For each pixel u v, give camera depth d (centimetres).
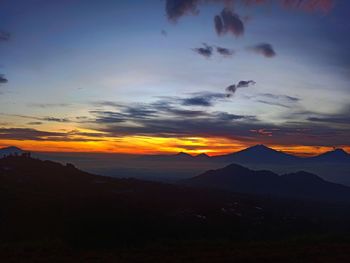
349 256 1894
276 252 1959
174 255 1898
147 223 4059
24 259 1798
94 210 4434
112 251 2017
